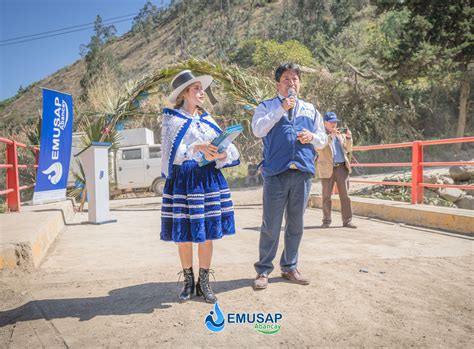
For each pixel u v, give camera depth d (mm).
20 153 17703
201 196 3082
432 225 6371
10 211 7266
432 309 3010
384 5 20078
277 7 101125
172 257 4684
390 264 4238
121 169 16016
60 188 8484
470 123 21266
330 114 6656
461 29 18266
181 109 3270
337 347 2449
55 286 3613
